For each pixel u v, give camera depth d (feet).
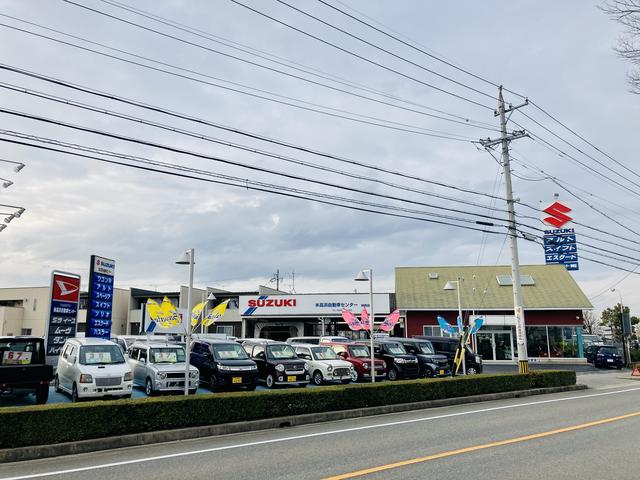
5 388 42.24
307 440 31.78
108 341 51.16
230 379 55.57
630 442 29.53
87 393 44.91
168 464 25.67
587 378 84.69
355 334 129.29
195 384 53.21
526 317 118.62
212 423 36.50
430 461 25.12
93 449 30.35
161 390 51.55
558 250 86.69
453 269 136.46
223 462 25.82
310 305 121.39
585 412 43.09
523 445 28.86
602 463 24.41
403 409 47.52
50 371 44.57
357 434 33.73
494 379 59.11
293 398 41.14
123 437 31.68
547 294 121.60
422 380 53.26
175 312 47.80
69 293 67.36
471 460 25.26
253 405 38.78
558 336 116.98
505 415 42.09
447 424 37.60
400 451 27.73
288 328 133.49
